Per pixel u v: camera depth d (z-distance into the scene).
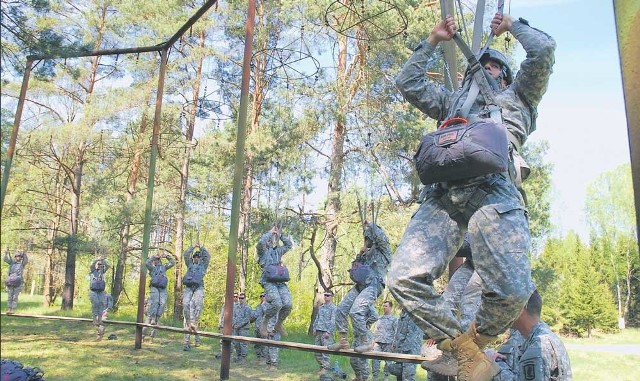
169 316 27.67
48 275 32.00
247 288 27.11
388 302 9.55
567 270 43.41
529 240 2.54
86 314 22.64
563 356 3.26
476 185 2.61
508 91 3.07
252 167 21.25
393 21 15.84
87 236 22.95
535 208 22.55
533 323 3.38
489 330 2.58
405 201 19.50
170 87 21.80
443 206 2.74
